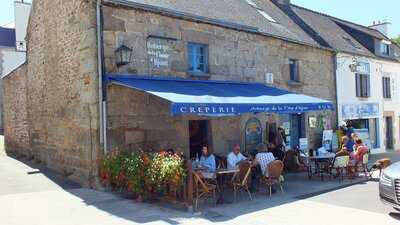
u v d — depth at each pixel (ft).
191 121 45.14
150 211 30.04
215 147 46.34
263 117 53.01
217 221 27.81
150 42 40.24
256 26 53.06
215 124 46.55
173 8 42.60
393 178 28.32
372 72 77.10
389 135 83.35
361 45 81.41
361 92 74.18
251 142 50.93
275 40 55.21
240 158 38.88
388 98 82.33
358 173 48.03
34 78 53.57
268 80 53.16
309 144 60.44
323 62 64.75
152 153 34.60
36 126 53.16
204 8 48.78
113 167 34.53
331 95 65.98
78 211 29.84
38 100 52.13
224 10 52.49
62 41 43.73
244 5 61.31
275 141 53.31
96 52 37.11
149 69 40.01
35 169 47.55
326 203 33.35
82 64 39.11
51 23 47.06
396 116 84.84
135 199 33.53
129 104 38.47
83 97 39.06
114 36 37.68
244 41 50.55
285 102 42.60
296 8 78.89
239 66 49.67
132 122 38.58
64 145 43.73
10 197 33.99
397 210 30.14
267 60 53.72
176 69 42.47
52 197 34.06
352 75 71.20
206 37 45.85
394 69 84.99
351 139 53.31
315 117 62.08
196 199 31.48
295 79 59.36
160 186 31.27
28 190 36.78
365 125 75.82
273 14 66.54
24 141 58.39
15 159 56.59
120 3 37.60
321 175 45.80
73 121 41.29
